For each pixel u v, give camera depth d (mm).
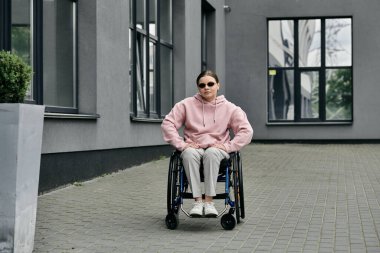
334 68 20078
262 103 20250
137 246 4930
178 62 14461
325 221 6047
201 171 5766
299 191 8281
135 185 8602
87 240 5137
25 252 4383
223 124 5816
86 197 7465
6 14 6973
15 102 4332
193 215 5535
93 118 9086
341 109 20078
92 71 9180
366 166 11867
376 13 19766
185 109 5879
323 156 14289
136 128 11188
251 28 20312
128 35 10680
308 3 20000
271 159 13438
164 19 13898
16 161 4141
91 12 9148
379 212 6586
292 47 20250
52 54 8398
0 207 4176
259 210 6695
